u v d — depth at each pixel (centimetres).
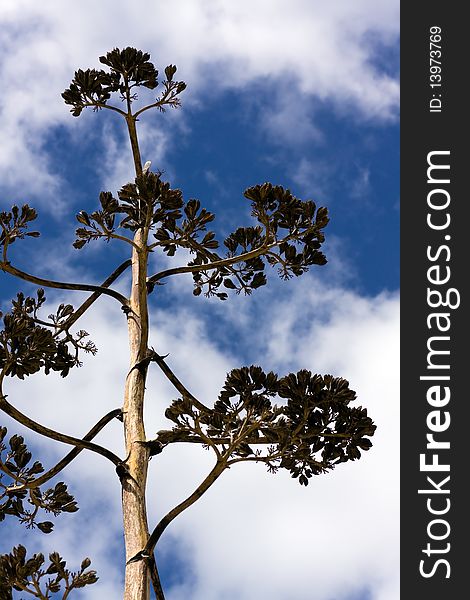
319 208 1223
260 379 1090
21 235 1224
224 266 1352
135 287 1300
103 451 1142
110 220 1188
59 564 1045
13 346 1123
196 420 1077
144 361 1223
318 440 1131
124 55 1298
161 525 1069
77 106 1311
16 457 1137
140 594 1038
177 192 1182
